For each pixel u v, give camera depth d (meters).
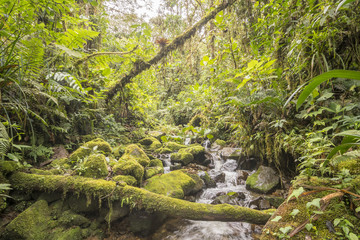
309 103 2.20
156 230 2.53
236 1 4.07
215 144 5.43
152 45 4.57
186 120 7.66
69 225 2.20
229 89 3.96
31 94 2.63
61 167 2.68
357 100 2.06
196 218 2.21
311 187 1.63
